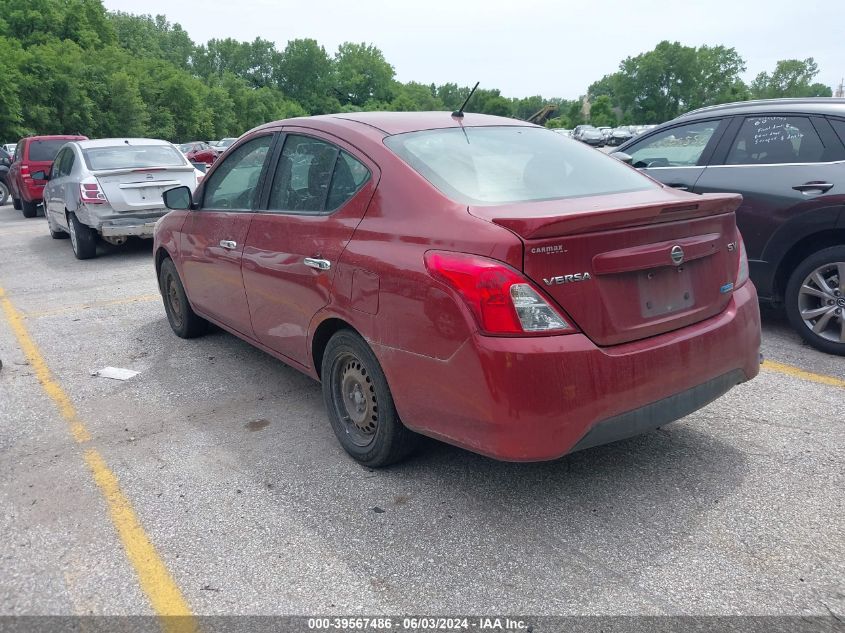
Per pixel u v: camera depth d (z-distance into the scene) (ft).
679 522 9.77
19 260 33.96
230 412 14.19
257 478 11.42
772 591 8.30
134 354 18.13
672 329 9.84
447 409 9.45
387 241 10.25
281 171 13.42
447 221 9.56
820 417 12.97
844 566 8.71
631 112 445.37
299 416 13.89
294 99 453.58
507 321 8.64
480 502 10.45
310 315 12.01
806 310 16.63
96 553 9.48
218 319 16.33
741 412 13.33
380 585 8.65
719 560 8.90
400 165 10.71
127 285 27.09
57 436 13.25
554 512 10.14
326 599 8.43
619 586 8.48
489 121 13.23
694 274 10.14
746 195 17.24
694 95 430.20
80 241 32.78
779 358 16.20
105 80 190.08
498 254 8.73
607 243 9.04
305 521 10.10
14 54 166.20
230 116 277.85
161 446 12.71
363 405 11.51
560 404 8.73
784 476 10.90
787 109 17.29
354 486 11.05
